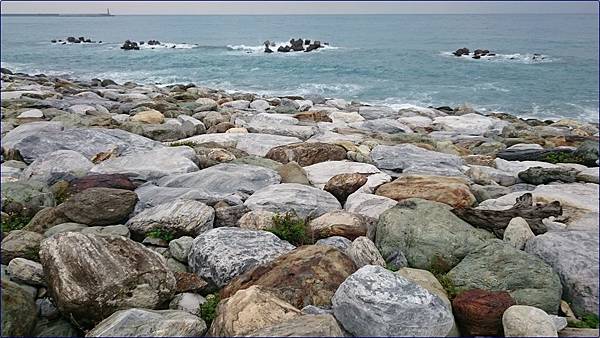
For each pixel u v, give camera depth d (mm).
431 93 30484
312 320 4977
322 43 63062
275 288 5852
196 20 180625
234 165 10055
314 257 6203
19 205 8266
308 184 9805
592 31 85000
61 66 44969
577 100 28188
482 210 7641
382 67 41406
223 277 6320
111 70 41719
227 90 31172
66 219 7758
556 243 6672
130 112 17312
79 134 11781
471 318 5582
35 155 10914
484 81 34781
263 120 16453
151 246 7301
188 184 9383
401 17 194375
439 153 12062
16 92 20531
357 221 7664
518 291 6043
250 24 134000
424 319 5145
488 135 17094
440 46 59656
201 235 7004
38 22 177625
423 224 7195
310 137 14398
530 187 10062
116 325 5152
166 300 5965
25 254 6746
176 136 13812
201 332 5355
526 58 47031
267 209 8188
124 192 8211
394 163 11312
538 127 19188
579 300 6094
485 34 79312
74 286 5535
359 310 5223
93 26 136875
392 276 5598
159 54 53875
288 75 37906
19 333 5336
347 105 23219
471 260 6551
